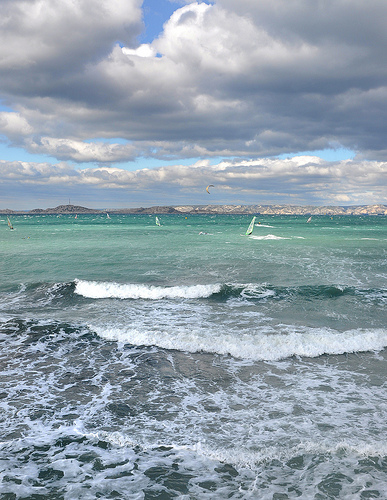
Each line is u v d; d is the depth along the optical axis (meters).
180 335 12.20
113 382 9.20
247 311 15.39
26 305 16.34
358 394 8.48
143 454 6.29
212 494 5.32
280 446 6.45
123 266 24.59
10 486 5.44
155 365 10.23
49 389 8.78
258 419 7.40
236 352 11.05
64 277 21.31
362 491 5.32
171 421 7.36
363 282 20.28
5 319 14.15
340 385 8.98
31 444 6.54
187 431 6.98
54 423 7.27
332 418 7.39
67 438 6.75
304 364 10.30
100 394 8.55
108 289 18.45
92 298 17.52
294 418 7.41
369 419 7.34
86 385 9.02
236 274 22.25
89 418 7.47
